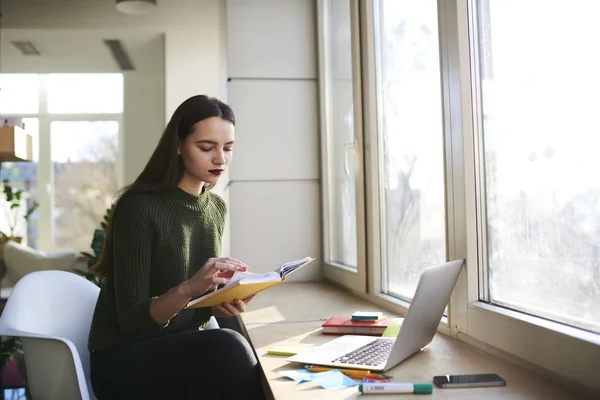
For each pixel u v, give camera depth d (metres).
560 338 1.25
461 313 1.73
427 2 2.04
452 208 1.79
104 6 4.22
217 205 1.91
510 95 1.52
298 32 3.63
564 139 1.30
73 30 4.22
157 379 1.52
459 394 1.20
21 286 1.73
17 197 5.40
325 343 1.69
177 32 4.20
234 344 1.50
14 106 6.36
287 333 1.92
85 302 1.88
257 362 1.53
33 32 4.28
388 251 2.53
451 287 1.58
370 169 2.63
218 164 1.72
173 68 4.18
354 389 1.24
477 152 1.69
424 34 2.07
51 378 1.54
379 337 1.74
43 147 6.37
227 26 3.59
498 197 1.61
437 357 1.53
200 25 4.21
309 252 3.60
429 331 1.57
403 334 1.38
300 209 3.61
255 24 3.61
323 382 1.29
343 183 3.20
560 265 1.34
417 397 1.18
